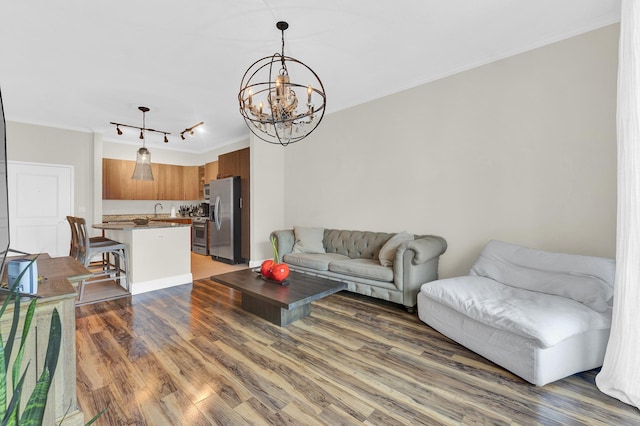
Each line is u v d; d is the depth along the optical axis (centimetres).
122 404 152
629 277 157
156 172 650
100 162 541
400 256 286
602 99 234
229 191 525
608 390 162
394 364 193
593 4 214
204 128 519
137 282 343
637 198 154
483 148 298
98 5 204
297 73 320
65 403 122
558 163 255
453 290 226
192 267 495
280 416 145
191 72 309
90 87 344
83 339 225
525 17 228
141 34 241
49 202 492
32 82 330
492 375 181
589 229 241
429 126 338
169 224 388
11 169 459
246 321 263
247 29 236
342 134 429
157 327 248
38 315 112
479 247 302
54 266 167
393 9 216
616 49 228
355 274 319
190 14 216
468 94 307
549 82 259
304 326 254
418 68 312
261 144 495
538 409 151
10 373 104
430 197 338
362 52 277
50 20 221
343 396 161
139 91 356
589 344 181
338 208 438
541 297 206
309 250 411
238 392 163
